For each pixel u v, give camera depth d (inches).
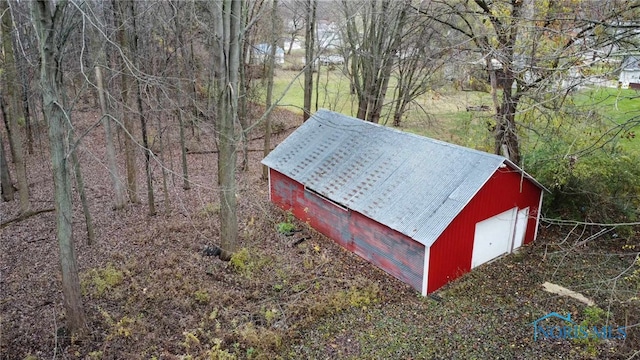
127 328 412.8
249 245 584.1
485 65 649.6
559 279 529.7
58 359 378.0
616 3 431.2
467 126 765.9
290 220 663.1
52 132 343.0
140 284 488.1
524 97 637.3
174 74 749.3
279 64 1515.7
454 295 494.3
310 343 411.8
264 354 387.2
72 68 648.4
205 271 521.7
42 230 602.9
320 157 661.9
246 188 789.9
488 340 418.9
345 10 786.2
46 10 312.2
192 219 652.7
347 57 903.1
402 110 980.6
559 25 504.1
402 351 403.5
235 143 516.1
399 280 519.2
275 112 1291.8
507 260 575.8
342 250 586.9
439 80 874.8
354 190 578.2
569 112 513.7
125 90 593.0
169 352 390.6
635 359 386.3
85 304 450.3
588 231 641.0
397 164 581.6
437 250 485.7
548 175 615.8
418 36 868.0
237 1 480.4
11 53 590.6
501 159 505.7
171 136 962.7
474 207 514.0
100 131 1023.6
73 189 740.7
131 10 555.2
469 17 771.4
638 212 616.1
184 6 693.3
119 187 659.4
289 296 480.4
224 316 442.0
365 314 456.4
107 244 573.6
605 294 486.6
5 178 682.8
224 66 491.8
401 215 512.4
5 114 759.1
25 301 453.1
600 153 594.9
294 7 1069.1
